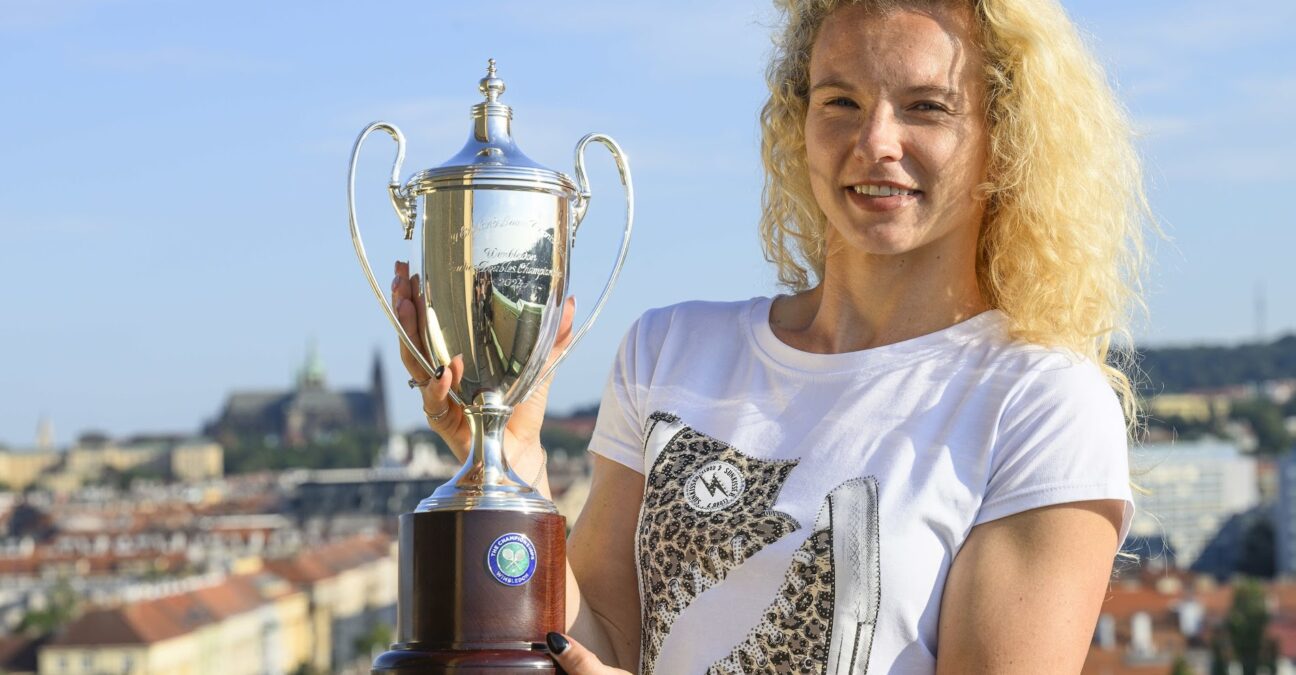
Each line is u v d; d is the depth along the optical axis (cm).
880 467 188
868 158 189
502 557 185
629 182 208
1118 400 194
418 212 204
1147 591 8175
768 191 224
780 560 188
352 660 10194
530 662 181
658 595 195
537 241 202
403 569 189
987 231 202
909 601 184
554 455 6272
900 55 190
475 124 210
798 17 212
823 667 185
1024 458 186
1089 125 197
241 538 13012
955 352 194
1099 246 196
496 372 201
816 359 197
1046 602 180
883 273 199
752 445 196
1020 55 193
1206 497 13938
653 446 203
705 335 210
